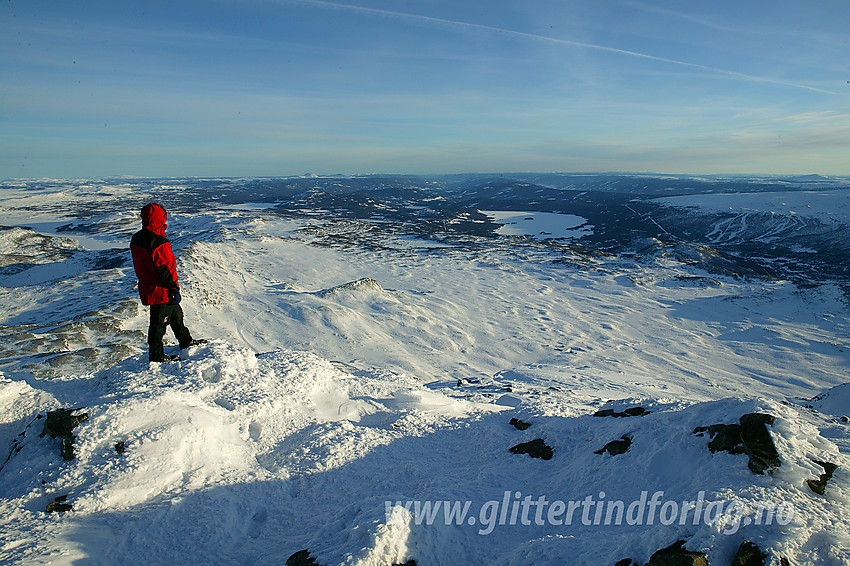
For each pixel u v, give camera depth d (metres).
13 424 5.18
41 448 4.61
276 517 4.43
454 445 6.16
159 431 4.74
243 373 6.47
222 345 6.82
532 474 5.18
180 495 4.27
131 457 4.45
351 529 3.71
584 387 19.88
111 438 4.61
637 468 4.61
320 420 6.21
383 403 7.23
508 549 3.88
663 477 4.40
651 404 6.46
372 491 4.82
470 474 5.21
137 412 4.88
